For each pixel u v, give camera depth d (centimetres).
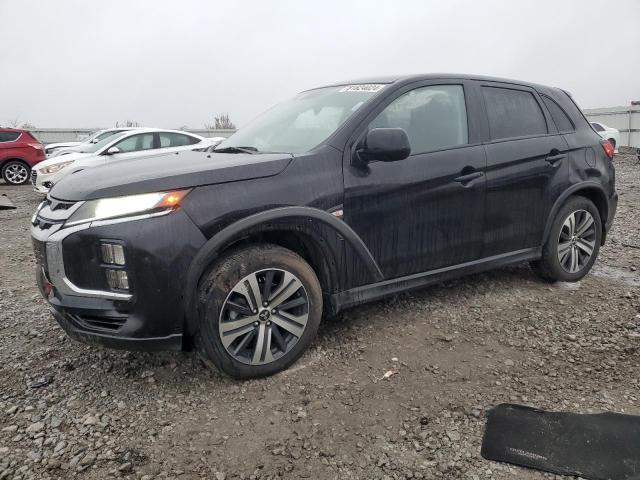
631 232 642
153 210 257
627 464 215
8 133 1495
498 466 219
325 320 369
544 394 271
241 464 224
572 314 374
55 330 364
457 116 364
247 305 283
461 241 360
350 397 273
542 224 405
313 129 338
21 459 227
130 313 259
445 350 323
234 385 286
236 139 387
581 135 434
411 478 214
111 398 275
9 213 948
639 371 292
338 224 302
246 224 273
